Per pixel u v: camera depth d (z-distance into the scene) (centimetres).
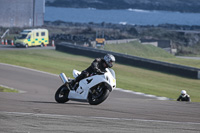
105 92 3322
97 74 3303
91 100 3409
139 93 8712
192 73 13262
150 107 3562
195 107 3812
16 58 14962
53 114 2556
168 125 2272
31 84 8838
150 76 12950
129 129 2081
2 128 1941
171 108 3556
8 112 2491
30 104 3256
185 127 2223
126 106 3547
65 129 1994
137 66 15438
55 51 19600
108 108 3212
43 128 1989
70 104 3466
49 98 4653
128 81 11194
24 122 2142
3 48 19750
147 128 2138
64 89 3616
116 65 15275
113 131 1998
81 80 3409
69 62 15050
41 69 12100
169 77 13050
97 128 2067
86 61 15812
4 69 11219
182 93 6112
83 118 2403
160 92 9562
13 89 7806
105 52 17425
